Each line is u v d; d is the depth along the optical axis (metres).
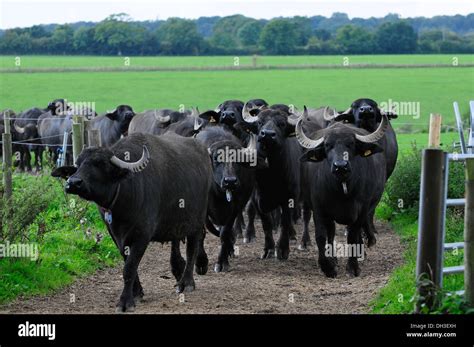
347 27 138.38
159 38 142.50
